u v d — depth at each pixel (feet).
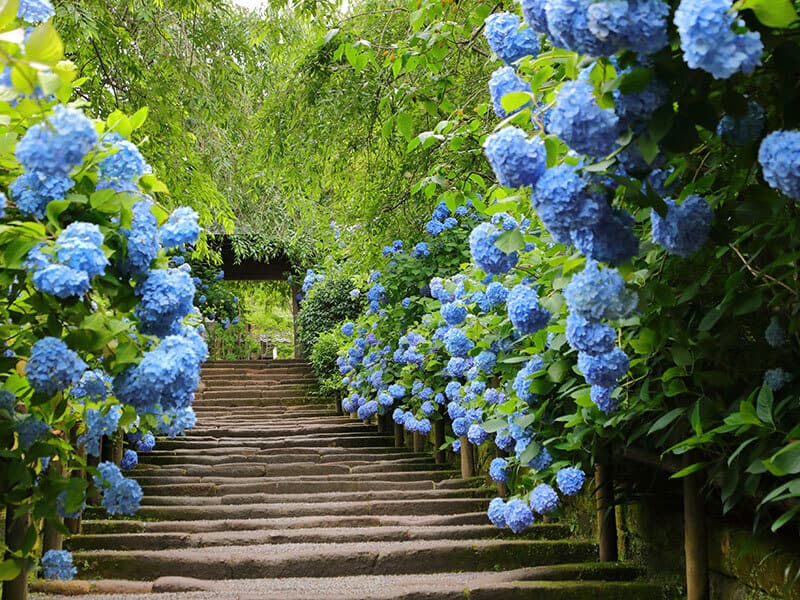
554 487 12.11
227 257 52.03
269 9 23.22
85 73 20.39
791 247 6.45
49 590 12.28
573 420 9.80
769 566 8.89
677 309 7.79
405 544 14.57
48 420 6.76
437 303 20.57
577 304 5.66
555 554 14.12
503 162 5.10
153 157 21.02
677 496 11.80
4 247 5.55
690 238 5.53
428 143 11.50
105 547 15.05
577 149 4.79
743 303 6.93
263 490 21.50
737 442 7.78
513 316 7.86
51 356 5.38
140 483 21.56
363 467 24.27
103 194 5.60
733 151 6.02
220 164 27.14
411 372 24.84
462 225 22.06
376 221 21.31
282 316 79.87
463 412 18.33
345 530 15.94
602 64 4.74
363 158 21.13
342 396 37.78
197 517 17.87
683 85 4.67
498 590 11.51
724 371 8.17
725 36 3.91
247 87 26.43
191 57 23.50
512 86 6.23
